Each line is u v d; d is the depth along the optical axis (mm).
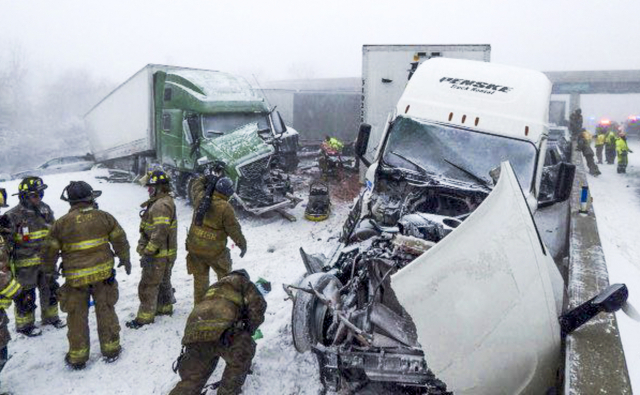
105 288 4605
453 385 3072
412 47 10094
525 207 3488
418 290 3137
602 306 3396
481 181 6094
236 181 10148
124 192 13266
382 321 3744
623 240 8469
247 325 3949
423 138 6535
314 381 4453
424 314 3109
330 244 8773
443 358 3070
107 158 17250
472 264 3150
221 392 3900
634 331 4824
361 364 3623
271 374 4555
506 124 6340
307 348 4227
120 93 14992
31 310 5172
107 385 4355
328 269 4680
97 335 5215
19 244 4945
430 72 7090
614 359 3492
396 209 5941
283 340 5133
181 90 11898
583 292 4730
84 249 4434
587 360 3482
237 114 12062
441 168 6328
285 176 11273
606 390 3178
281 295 6359
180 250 8328
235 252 8312
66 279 4441
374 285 3936
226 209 5145
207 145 10867
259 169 10406
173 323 5488
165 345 5008
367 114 10461
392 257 4039
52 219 5199
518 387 3172
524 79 6711
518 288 3152
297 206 11672
